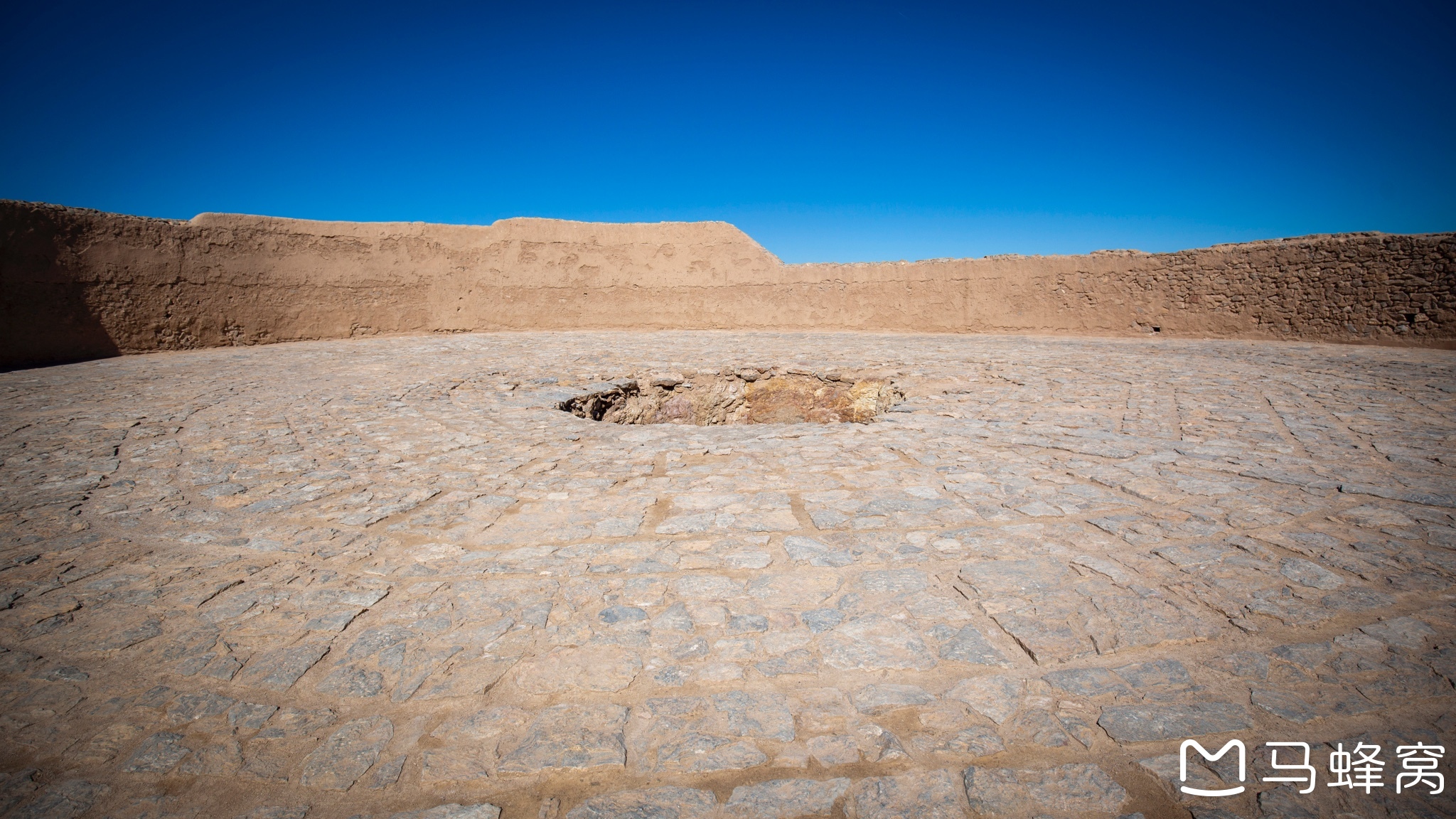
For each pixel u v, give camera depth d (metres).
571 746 2.29
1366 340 13.23
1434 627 2.84
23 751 2.31
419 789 2.13
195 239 16.20
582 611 3.12
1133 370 10.17
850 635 2.89
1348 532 3.78
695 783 2.13
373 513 4.37
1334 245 13.62
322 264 18.39
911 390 8.65
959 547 3.69
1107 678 2.56
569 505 4.47
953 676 2.61
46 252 13.62
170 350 15.54
